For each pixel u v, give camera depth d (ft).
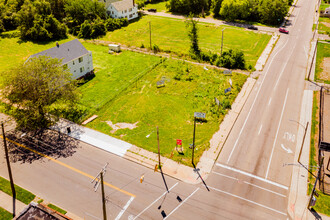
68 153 129.08
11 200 104.68
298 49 239.71
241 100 169.37
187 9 343.26
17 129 144.36
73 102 149.59
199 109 160.04
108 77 195.11
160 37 271.28
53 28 267.59
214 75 197.26
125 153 128.98
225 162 123.85
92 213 100.22
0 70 204.33
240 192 108.99
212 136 139.44
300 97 171.63
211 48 242.78
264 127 145.89
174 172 118.62
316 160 124.26
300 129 144.05
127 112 157.79
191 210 101.55
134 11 325.42
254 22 310.45
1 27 277.44
